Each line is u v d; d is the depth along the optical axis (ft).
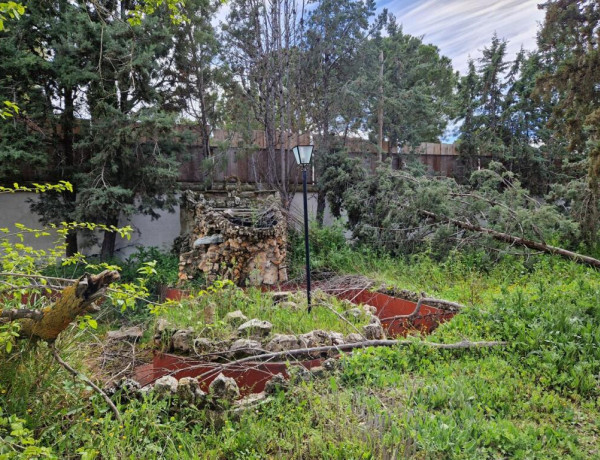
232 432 8.26
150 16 26.45
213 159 31.58
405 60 41.09
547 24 24.53
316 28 34.94
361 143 36.47
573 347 11.39
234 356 12.49
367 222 31.58
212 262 22.48
